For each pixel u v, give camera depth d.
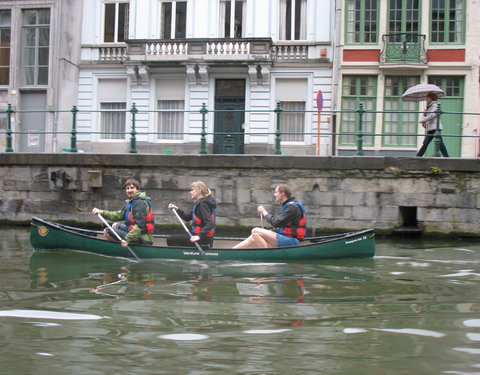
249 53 20.69
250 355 3.75
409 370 3.47
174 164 12.54
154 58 21.19
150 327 4.43
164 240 9.07
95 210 8.74
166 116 21.97
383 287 6.21
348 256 8.39
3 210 13.48
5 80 22.56
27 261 7.93
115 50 22.17
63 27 21.88
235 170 12.32
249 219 12.26
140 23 22.16
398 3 20.05
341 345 3.97
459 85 19.80
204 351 3.82
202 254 8.03
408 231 11.58
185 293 5.80
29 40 22.33
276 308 5.12
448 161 11.47
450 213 11.50
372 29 20.20
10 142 13.58
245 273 7.12
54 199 13.22
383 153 20.12
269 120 21.05
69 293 5.77
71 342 4.03
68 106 22.17
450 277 6.89
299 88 21.08
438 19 19.88
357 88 20.33
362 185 11.83
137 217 8.23
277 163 12.12
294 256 8.10
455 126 19.75
